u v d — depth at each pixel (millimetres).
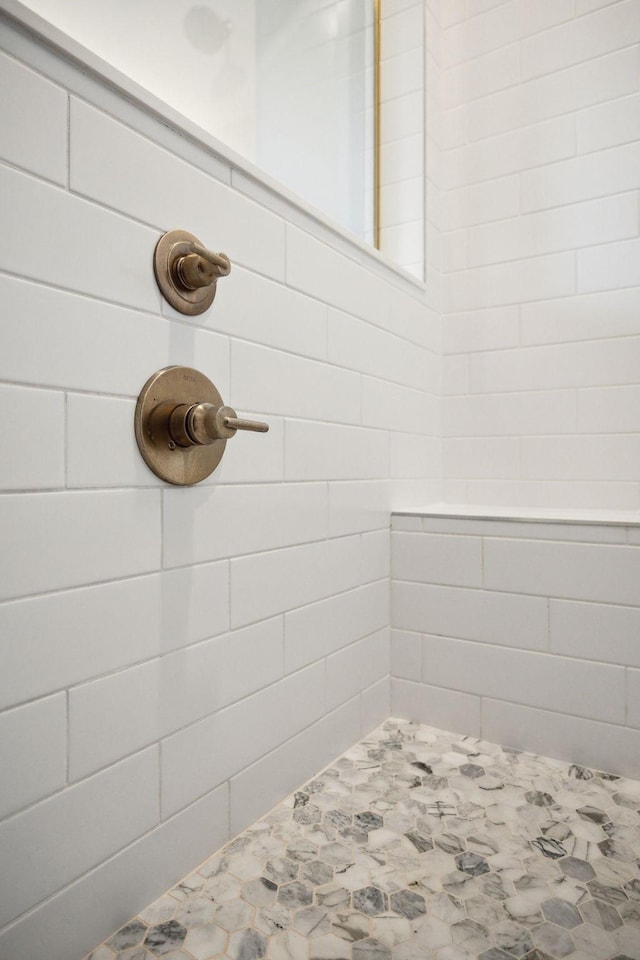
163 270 784
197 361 845
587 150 1451
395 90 1592
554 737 1186
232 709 915
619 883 823
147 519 771
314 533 1104
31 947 645
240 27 1111
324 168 1370
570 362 1472
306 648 1085
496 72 1562
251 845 904
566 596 1175
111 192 722
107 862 726
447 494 1628
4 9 605
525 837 926
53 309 656
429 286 1569
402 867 855
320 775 1115
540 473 1507
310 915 764
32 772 643
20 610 626
